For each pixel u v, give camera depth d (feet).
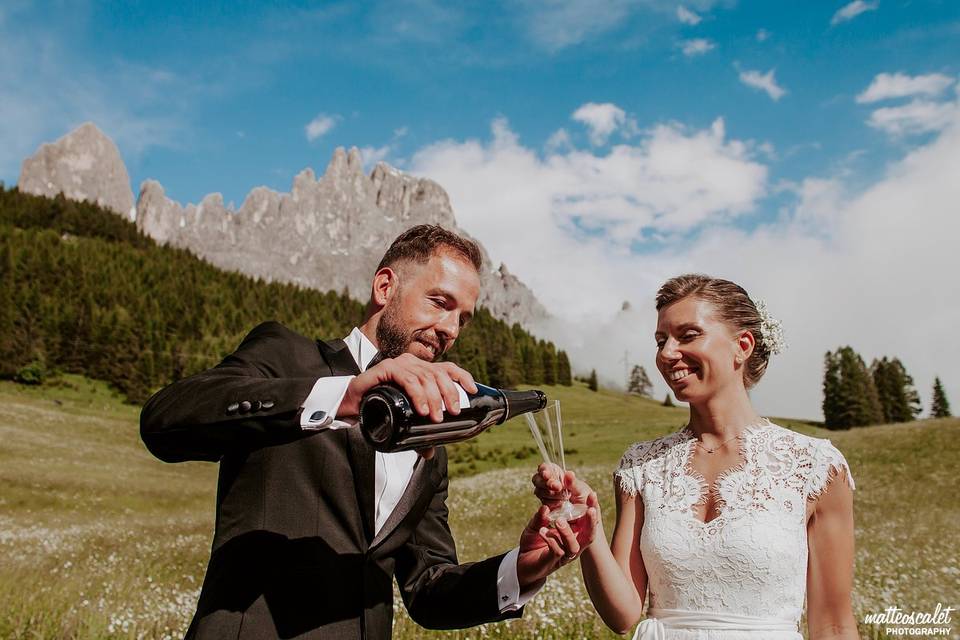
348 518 6.40
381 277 7.34
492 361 431.84
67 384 294.87
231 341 381.40
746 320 9.45
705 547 8.75
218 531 6.43
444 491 8.30
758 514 8.72
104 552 43.24
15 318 314.96
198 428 5.64
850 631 8.63
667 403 485.97
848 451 101.24
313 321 458.50
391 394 4.88
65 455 133.80
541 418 6.94
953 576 24.82
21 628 19.70
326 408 5.27
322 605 6.11
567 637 17.79
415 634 18.20
